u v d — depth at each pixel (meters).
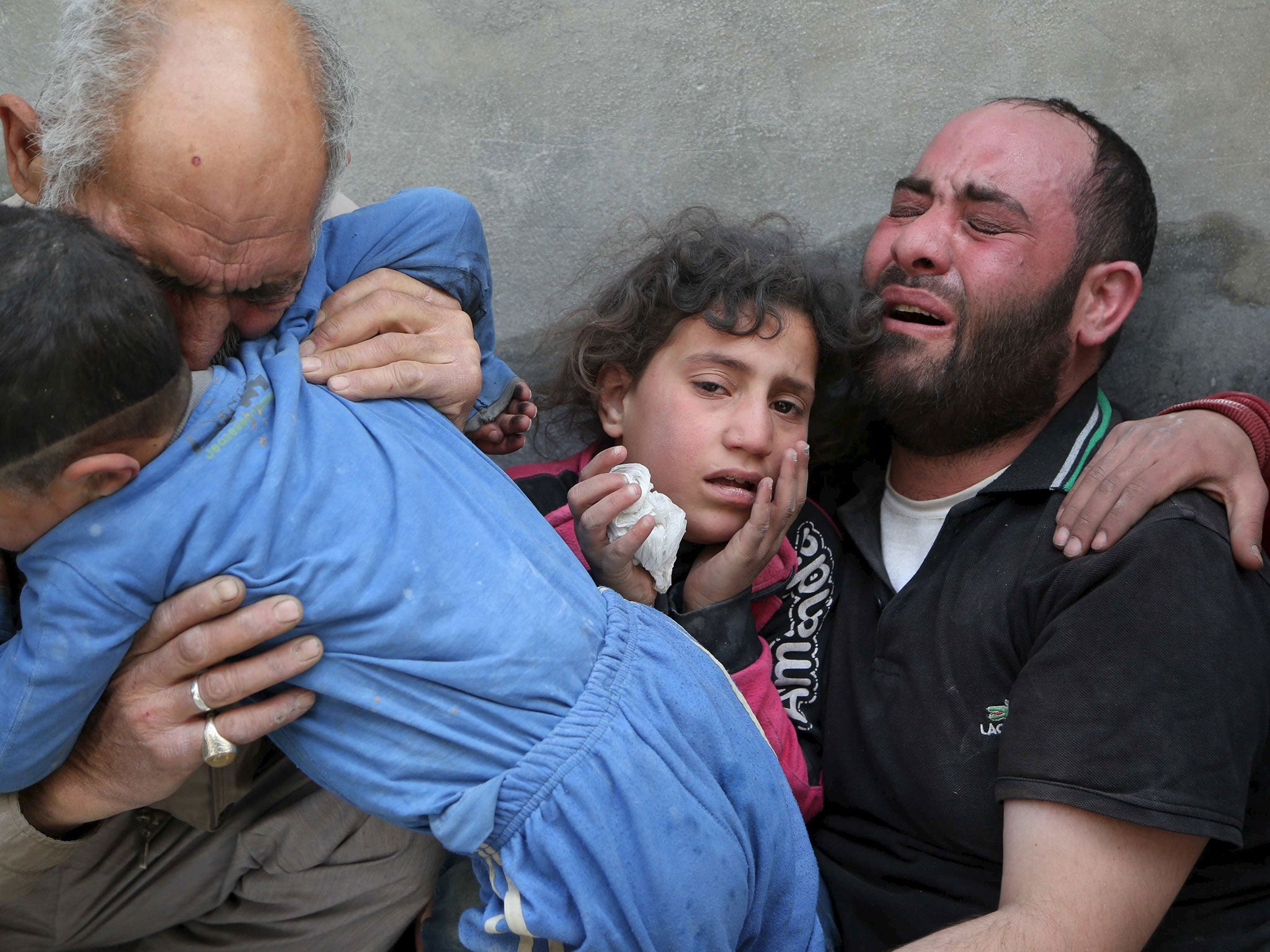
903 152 2.25
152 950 1.87
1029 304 1.89
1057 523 1.74
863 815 1.88
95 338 1.10
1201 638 1.55
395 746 1.31
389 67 2.20
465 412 1.57
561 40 2.20
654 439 1.90
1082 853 1.49
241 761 1.65
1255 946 1.67
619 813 1.33
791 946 1.50
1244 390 2.30
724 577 1.81
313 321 1.50
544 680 1.34
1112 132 2.01
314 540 1.25
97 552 1.18
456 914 1.88
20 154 1.36
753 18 2.19
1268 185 2.21
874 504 2.08
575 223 2.30
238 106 1.19
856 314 1.92
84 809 1.40
